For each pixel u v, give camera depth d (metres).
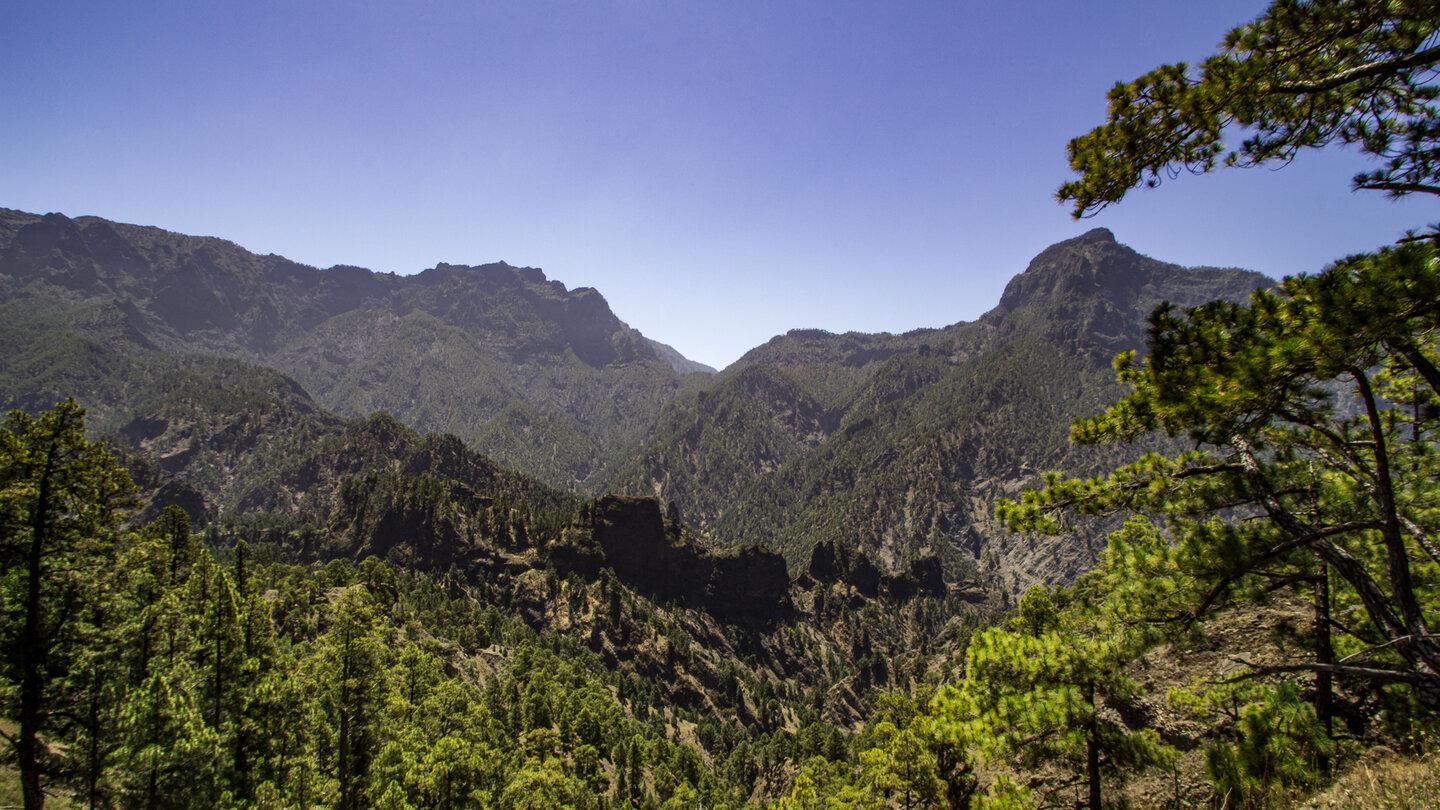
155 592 41.19
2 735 27.34
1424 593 15.18
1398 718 15.77
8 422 26.78
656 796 98.88
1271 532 15.22
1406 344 10.88
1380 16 10.34
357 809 48.97
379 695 54.03
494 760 67.25
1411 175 11.68
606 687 156.75
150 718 31.02
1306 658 20.03
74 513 29.17
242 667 43.81
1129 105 12.37
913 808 31.50
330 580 148.75
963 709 17.06
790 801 56.84
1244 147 12.61
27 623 27.08
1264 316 12.20
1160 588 14.61
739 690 179.38
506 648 158.75
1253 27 11.30
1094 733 16.44
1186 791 18.84
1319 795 13.59
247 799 39.94
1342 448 14.43
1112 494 15.50
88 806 29.42
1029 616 19.02
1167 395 12.66
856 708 178.50
